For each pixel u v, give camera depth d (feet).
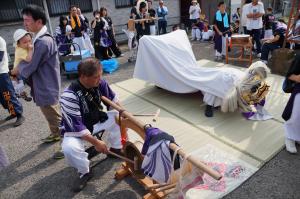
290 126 9.58
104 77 19.45
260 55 21.57
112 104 8.11
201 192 7.99
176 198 6.96
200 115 12.68
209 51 25.54
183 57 14.37
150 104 14.28
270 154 9.48
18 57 10.69
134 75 15.66
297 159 9.24
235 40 19.92
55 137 11.27
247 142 10.28
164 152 6.40
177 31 16.03
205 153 9.77
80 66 7.34
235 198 7.80
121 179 8.93
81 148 8.09
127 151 8.38
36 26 9.21
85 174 8.77
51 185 8.94
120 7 33.04
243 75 11.68
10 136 12.22
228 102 11.47
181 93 14.96
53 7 28.73
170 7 37.78
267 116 11.98
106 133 9.42
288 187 8.09
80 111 8.00
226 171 8.77
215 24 21.22
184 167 6.09
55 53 9.84
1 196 8.61
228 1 36.76
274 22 23.20
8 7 26.43
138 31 26.30
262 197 7.79
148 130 6.91
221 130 11.25
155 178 6.77
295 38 17.79
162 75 14.44
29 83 10.06
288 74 9.02
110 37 24.45
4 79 12.78
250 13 21.65
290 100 9.29
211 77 12.37
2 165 6.82
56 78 10.03
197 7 33.42
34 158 10.42
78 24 23.45
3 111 15.03
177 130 11.50
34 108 15.12
